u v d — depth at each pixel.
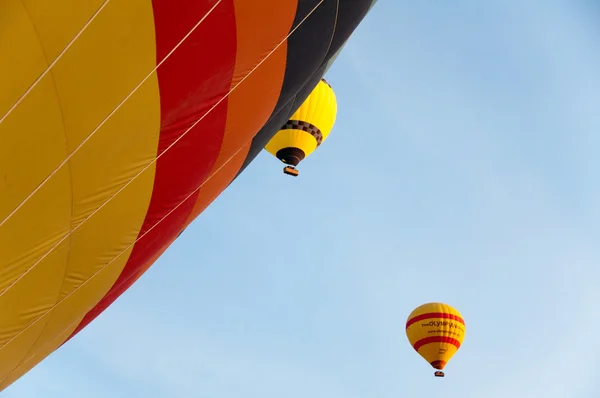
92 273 17.92
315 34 18.84
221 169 19.83
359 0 19.52
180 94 16.53
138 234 18.30
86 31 14.55
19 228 15.59
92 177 16.12
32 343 18.23
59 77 14.62
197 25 15.99
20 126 14.59
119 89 15.48
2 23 13.69
